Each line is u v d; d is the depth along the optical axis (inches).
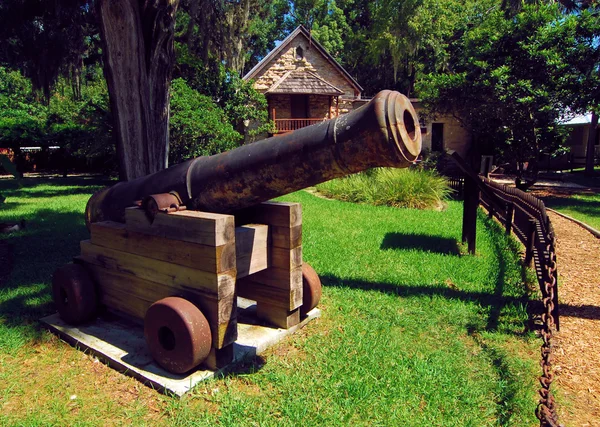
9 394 108.0
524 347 130.3
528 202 227.8
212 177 118.2
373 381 111.0
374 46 1016.9
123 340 131.4
